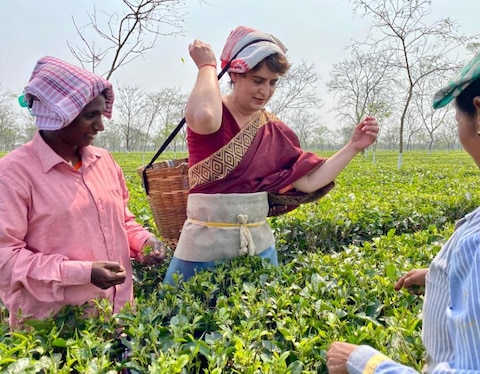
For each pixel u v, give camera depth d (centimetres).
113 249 262
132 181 1266
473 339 115
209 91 272
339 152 319
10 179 227
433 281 151
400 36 1535
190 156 308
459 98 137
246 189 303
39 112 226
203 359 209
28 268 225
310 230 495
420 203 648
